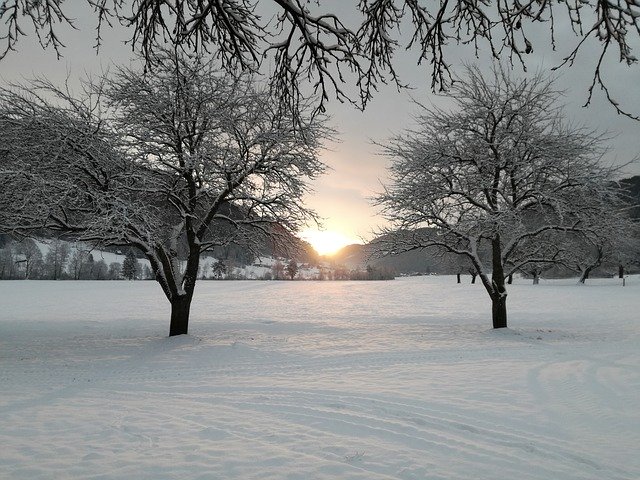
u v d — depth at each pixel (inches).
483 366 430.9
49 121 553.3
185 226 693.9
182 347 557.6
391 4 168.4
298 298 1857.8
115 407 289.3
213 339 639.8
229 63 188.1
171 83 599.2
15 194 536.7
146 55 179.3
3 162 567.2
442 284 2871.6
